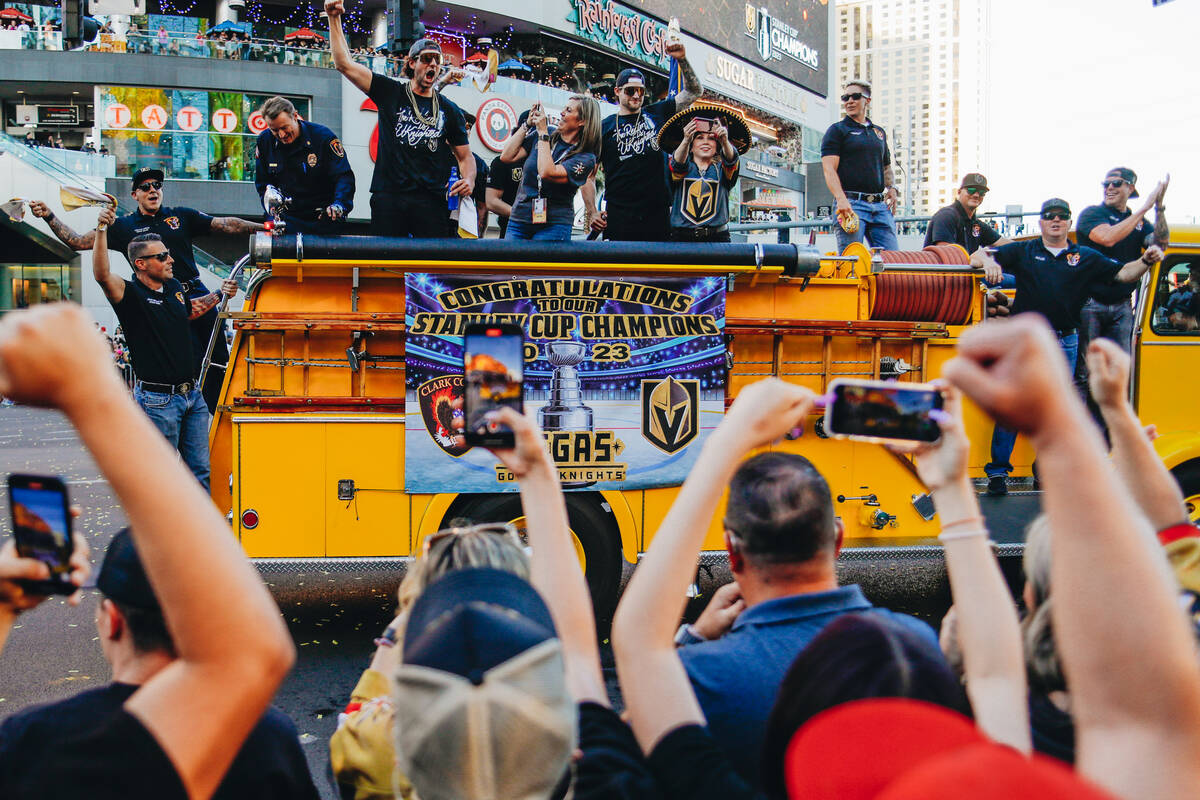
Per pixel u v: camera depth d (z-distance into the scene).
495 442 1.84
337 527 5.80
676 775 1.55
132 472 1.08
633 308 5.96
